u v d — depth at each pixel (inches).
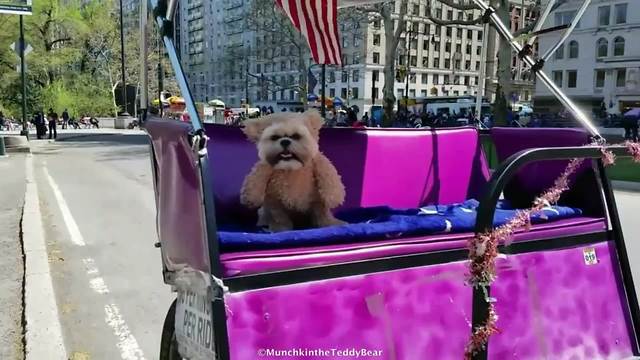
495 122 639.8
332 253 89.7
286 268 85.7
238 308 81.9
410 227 102.7
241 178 124.8
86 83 1680.6
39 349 148.9
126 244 270.2
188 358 96.0
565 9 1129.4
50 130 1194.6
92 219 330.3
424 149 152.6
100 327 171.6
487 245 93.2
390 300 93.4
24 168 582.2
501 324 103.9
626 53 1946.4
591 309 114.9
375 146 145.2
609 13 1974.7
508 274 106.0
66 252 255.3
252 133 111.6
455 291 99.3
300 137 105.7
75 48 1285.7
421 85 3331.7
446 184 156.4
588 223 119.1
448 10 2268.7
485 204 94.5
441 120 1229.1
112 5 1745.8
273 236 93.0
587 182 127.8
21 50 946.1
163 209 104.9
